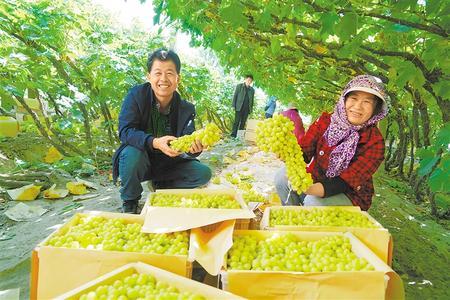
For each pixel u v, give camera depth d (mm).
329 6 2936
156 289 1900
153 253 2123
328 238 2535
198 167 4102
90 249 2109
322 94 8727
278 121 2645
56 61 6266
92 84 6773
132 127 3725
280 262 2227
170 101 3895
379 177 7613
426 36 3367
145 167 3803
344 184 3139
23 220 4043
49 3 6012
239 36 4414
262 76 6918
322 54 4684
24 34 5594
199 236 2422
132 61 7414
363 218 2891
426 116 5059
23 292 2658
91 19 8398
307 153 3562
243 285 1983
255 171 6934
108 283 1928
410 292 3066
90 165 6090
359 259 2232
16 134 6695
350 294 1953
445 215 5250
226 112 15836
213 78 15062
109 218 2750
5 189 4859
